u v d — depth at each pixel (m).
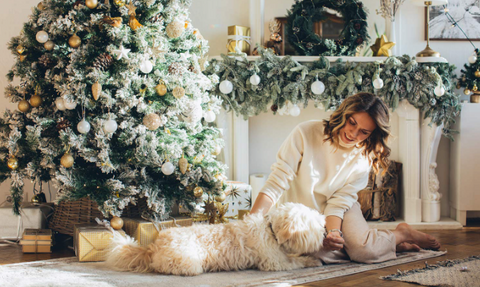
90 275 1.73
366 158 2.04
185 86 2.23
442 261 1.95
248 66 2.77
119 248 1.84
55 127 2.13
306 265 1.85
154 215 2.17
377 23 3.25
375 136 1.88
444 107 2.90
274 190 1.93
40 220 2.42
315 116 3.27
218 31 3.16
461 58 3.18
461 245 2.39
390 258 1.98
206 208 2.44
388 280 1.69
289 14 3.00
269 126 3.25
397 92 2.88
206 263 1.73
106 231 2.02
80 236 1.98
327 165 1.98
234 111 2.97
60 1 2.09
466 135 2.97
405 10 3.16
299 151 1.97
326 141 1.96
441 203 3.18
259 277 1.67
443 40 3.17
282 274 1.72
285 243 1.76
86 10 2.09
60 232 2.35
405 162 3.00
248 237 1.77
